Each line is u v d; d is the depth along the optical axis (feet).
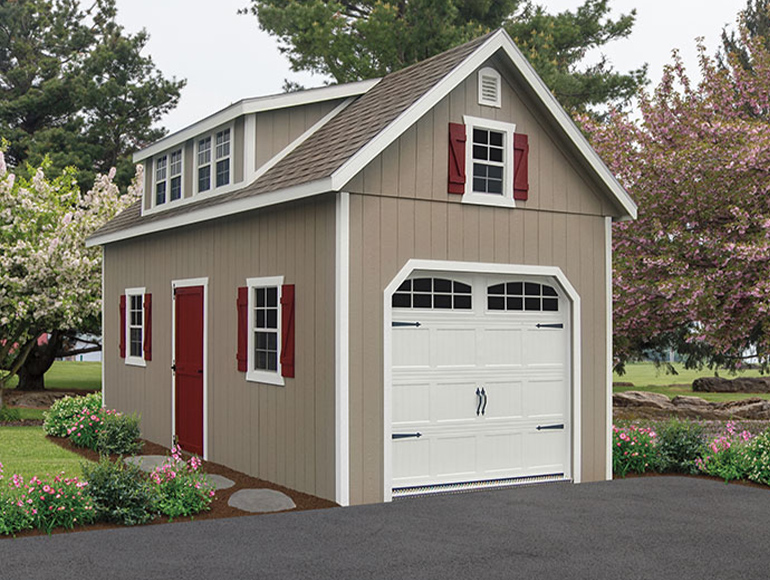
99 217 70.38
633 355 83.10
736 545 26.09
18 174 98.99
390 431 32.32
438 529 27.73
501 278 36.37
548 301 37.73
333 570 22.91
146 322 48.26
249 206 35.94
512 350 36.52
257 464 36.68
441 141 34.24
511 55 35.32
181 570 22.75
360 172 31.91
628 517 29.86
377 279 32.24
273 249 35.73
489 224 35.45
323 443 32.17
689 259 57.21
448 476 34.55
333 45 82.07
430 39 82.33
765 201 56.13
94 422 43.11
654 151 60.34
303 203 33.65
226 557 24.06
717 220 58.23
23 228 59.72
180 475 30.86
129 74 115.14
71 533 26.73
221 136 42.83
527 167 36.68
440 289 34.73
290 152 40.63
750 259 51.60
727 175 56.13
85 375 103.30
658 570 23.34
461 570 23.08
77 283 61.46
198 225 42.57
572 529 27.94
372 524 28.32
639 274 59.26
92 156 108.27
